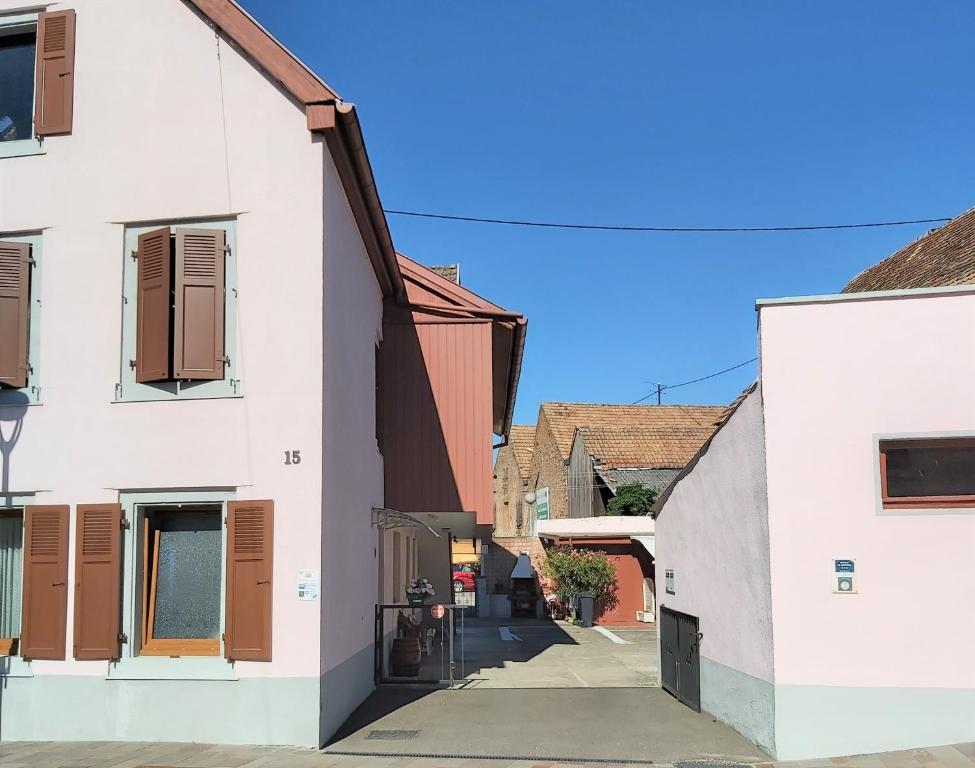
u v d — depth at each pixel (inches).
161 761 311.4
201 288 363.9
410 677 517.0
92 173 379.6
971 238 516.7
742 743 347.9
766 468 325.7
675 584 473.1
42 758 316.5
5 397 370.6
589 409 1380.4
